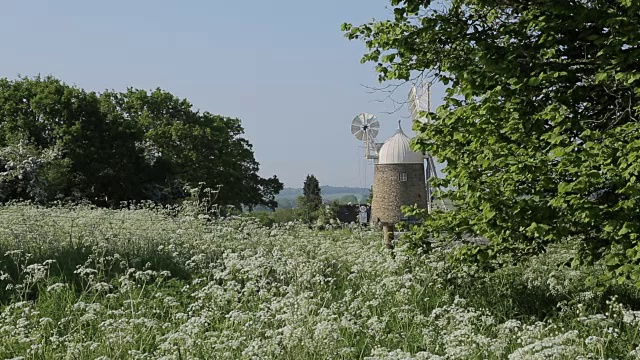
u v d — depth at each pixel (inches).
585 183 369.7
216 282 528.7
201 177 2293.3
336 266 595.5
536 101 443.8
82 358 349.4
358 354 363.9
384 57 494.3
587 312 427.8
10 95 1990.7
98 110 1977.1
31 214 727.1
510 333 355.3
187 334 342.6
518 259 476.7
